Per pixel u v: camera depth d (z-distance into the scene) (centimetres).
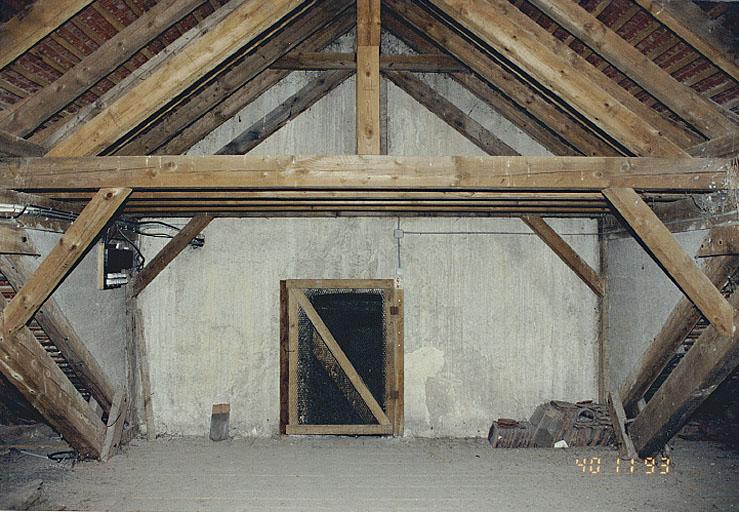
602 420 585
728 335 388
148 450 568
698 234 466
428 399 628
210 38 361
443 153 623
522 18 371
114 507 429
